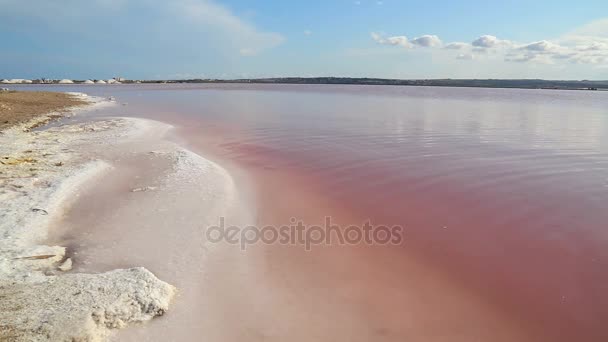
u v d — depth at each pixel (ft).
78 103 128.47
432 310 18.66
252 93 217.36
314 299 19.35
